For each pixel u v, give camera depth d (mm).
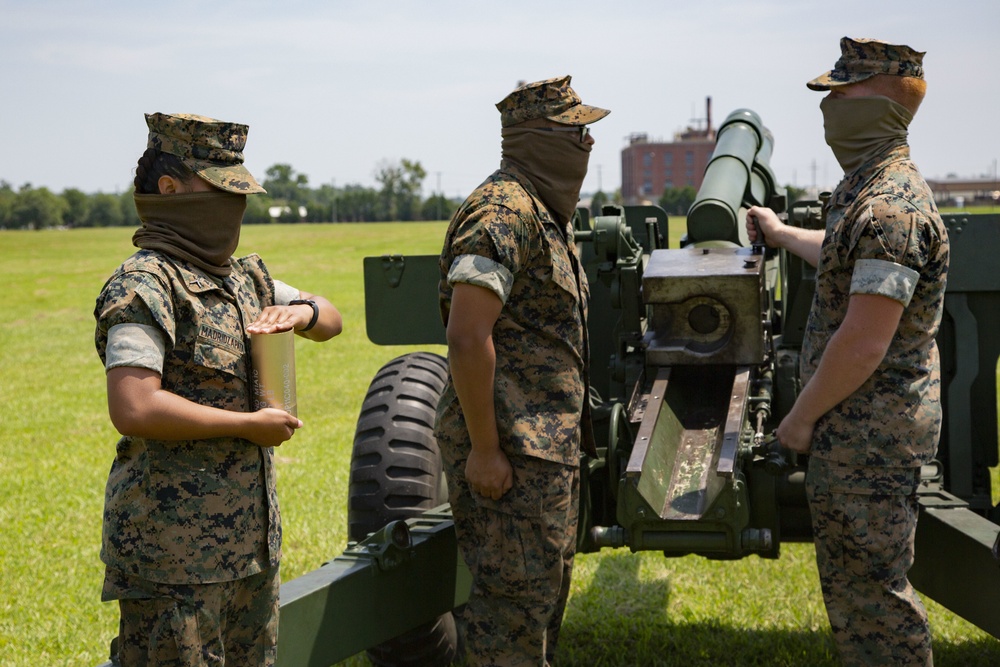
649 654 3842
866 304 2469
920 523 3002
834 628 2684
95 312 2023
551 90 2543
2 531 5648
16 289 25922
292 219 99625
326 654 2617
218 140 2111
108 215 115875
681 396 3367
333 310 2434
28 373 12000
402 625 2859
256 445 2146
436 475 3730
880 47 2645
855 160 2701
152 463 2039
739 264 3268
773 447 2971
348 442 7719
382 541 2801
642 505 2830
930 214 2531
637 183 105312
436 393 3936
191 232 2098
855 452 2578
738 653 3820
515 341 2551
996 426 3594
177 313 2057
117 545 2051
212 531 2057
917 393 2588
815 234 3398
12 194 118625
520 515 2553
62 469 7102
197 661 2051
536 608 2604
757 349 3203
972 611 2775
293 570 4902
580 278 2680
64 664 3867
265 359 2148
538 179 2568
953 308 3547
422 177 102500
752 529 2889
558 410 2578
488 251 2402
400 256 4020
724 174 4129
